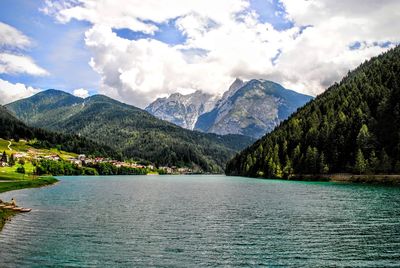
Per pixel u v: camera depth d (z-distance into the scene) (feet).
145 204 291.58
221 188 495.41
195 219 211.61
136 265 121.19
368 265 120.47
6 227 181.06
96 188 489.26
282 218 211.61
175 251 138.62
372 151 558.56
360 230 172.45
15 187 446.60
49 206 269.44
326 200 301.43
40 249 139.54
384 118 625.82
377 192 371.15
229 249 140.97
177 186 565.53
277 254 134.00
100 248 142.20
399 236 159.22
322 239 155.53
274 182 628.69
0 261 123.65
